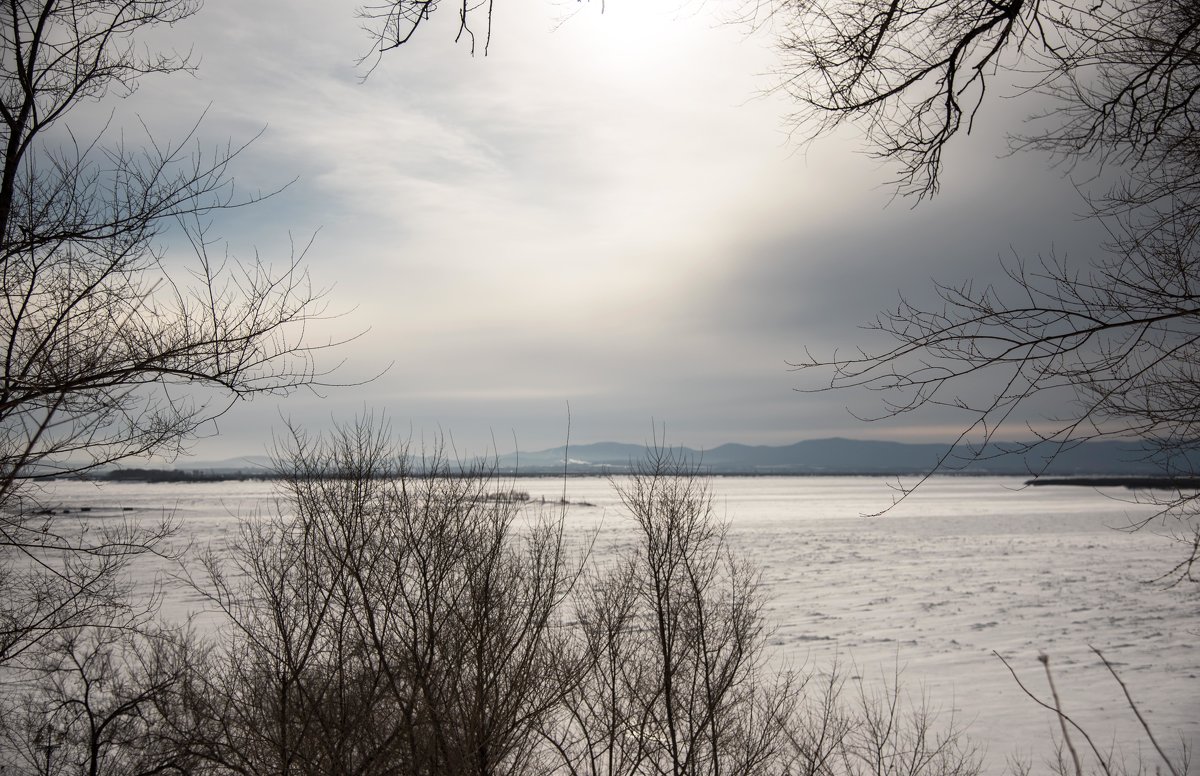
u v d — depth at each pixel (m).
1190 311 3.97
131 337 5.26
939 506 103.88
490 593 6.87
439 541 6.71
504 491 7.13
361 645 6.68
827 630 24.92
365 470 7.04
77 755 7.32
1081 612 28.12
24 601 6.44
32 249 5.20
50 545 5.87
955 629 25.14
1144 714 16.09
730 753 9.27
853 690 17.62
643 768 8.86
